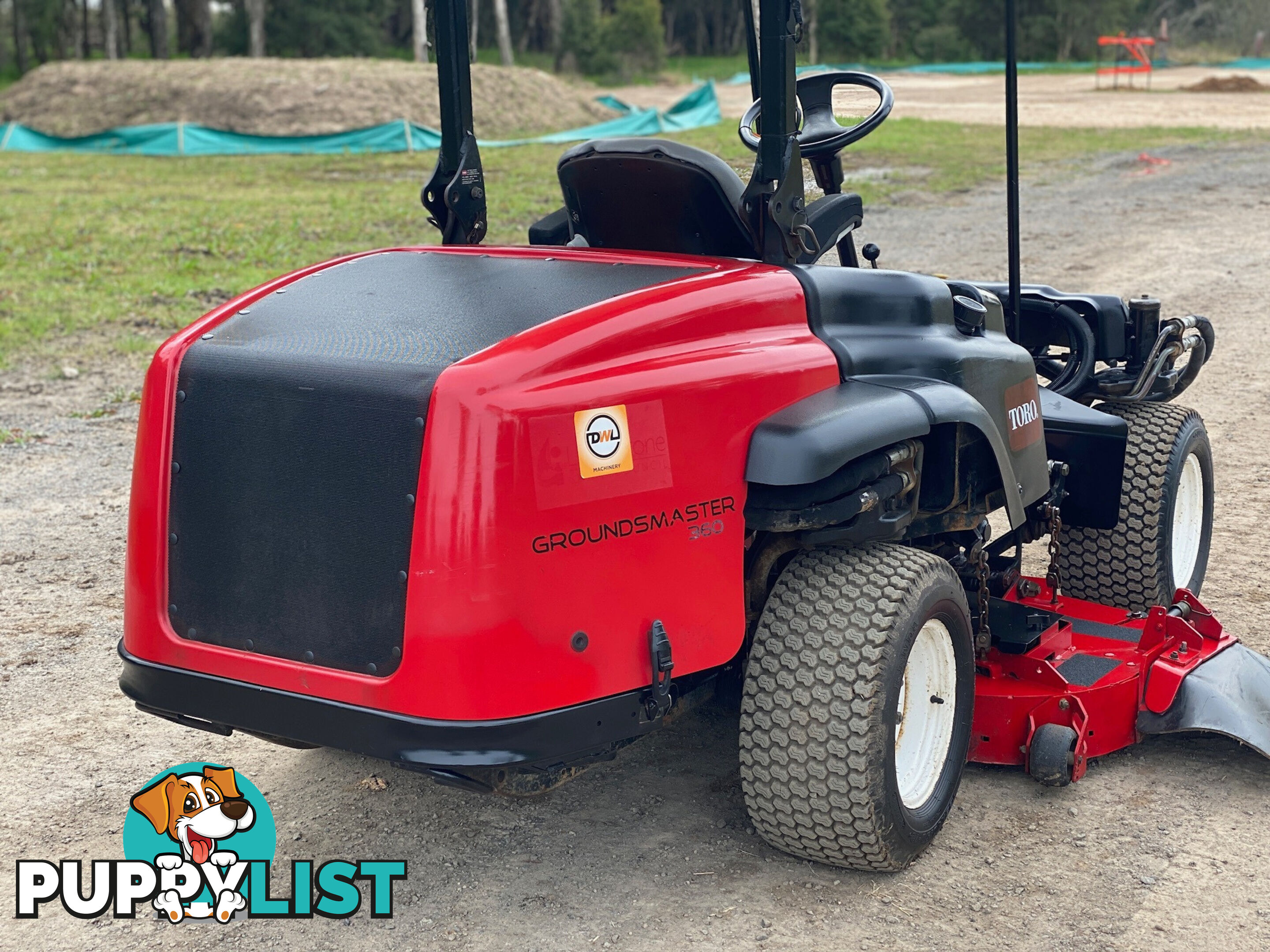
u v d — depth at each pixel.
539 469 2.67
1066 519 4.43
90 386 8.85
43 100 33.41
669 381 2.86
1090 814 3.51
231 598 3.00
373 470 2.78
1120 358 4.86
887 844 3.07
